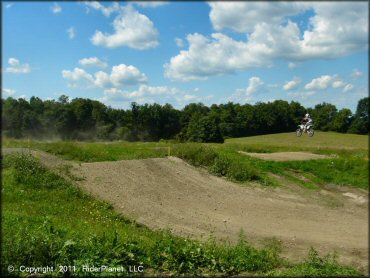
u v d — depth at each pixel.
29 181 13.09
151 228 11.42
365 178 18.36
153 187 15.02
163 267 7.21
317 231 11.91
